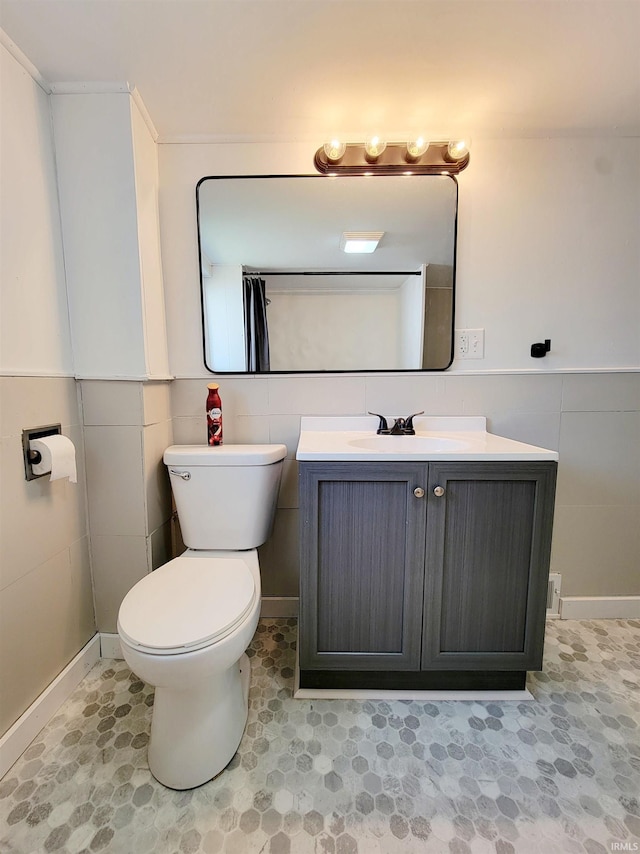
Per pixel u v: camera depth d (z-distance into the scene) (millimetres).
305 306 1559
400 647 1220
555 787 978
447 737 1115
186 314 1549
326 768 1021
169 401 1573
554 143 1487
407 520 1164
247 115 1373
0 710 1008
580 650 1471
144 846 853
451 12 999
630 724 1157
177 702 985
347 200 1504
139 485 1378
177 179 1487
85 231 1290
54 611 1216
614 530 1650
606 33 1053
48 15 989
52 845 855
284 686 1302
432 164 1465
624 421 1601
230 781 987
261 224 1513
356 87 1246
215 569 1199
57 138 1256
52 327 1237
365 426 1602
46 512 1184
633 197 1506
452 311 1557
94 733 1126
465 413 1602
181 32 1045
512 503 1161
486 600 1199
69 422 1302
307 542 1173
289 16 1005
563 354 1572
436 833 879
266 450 1414
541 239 1525
